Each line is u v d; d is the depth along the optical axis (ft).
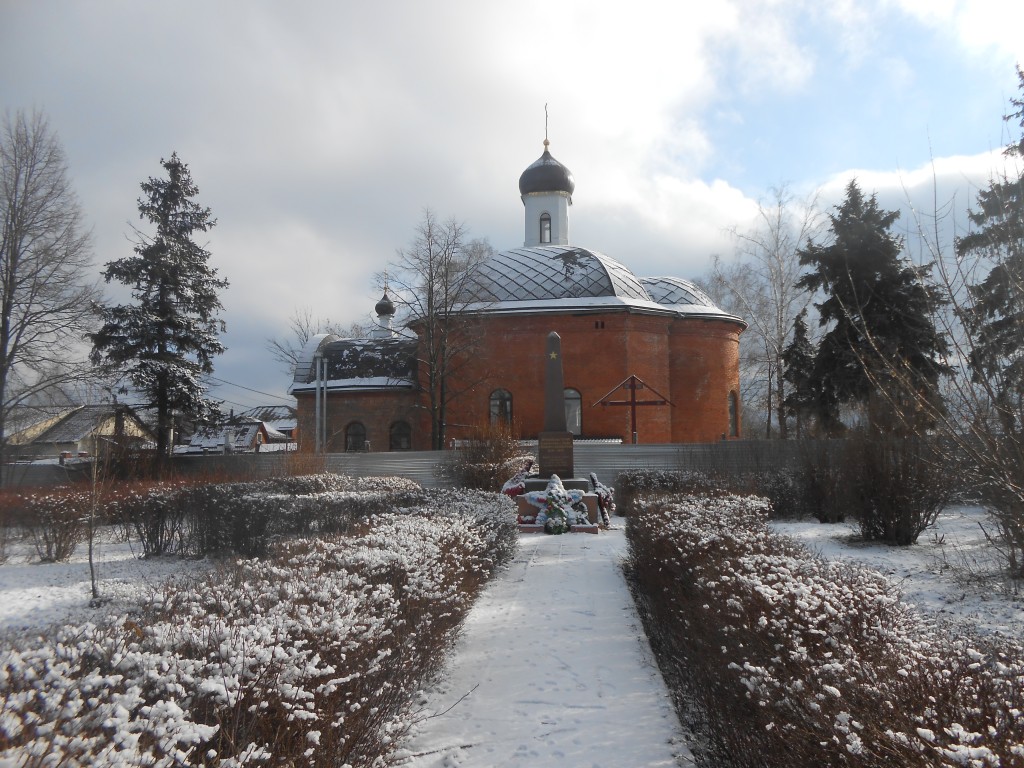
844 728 9.10
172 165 101.04
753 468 60.23
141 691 9.12
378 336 143.33
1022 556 28.63
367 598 15.25
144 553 44.21
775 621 13.02
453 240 110.83
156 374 94.48
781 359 116.26
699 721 16.90
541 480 58.08
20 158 91.15
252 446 151.33
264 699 10.32
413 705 17.51
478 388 111.65
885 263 76.28
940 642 13.75
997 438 20.17
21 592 34.22
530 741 16.01
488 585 32.19
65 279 91.66
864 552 37.32
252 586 15.42
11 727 7.48
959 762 7.89
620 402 101.24
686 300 121.90
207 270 102.63
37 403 95.86
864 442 40.70
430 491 45.06
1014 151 21.18
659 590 25.05
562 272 115.65
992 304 20.29
